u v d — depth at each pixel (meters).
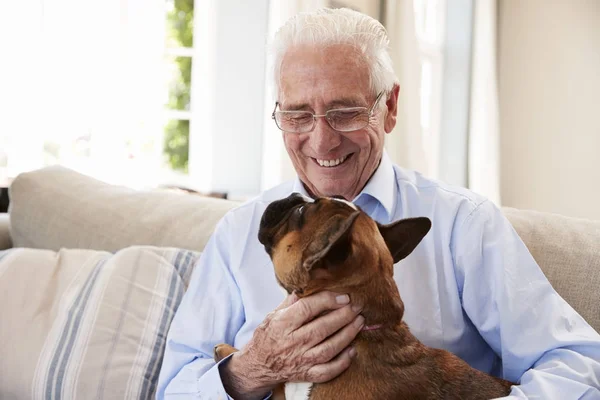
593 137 4.65
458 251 1.52
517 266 1.46
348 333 1.19
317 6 3.19
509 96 4.75
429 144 4.32
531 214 1.69
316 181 1.61
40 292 1.82
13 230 2.24
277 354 1.24
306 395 1.22
